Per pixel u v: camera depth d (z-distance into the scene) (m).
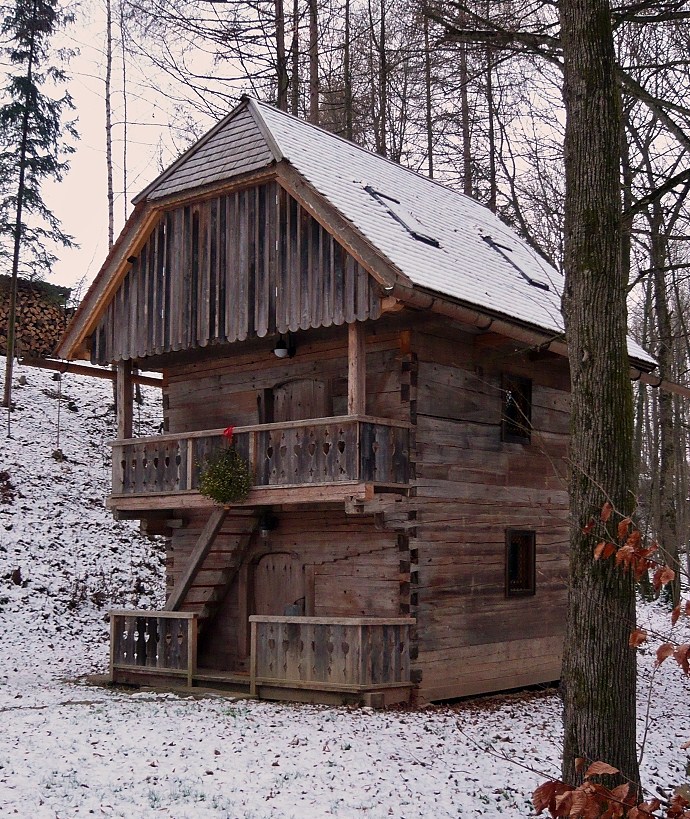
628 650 8.06
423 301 13.21
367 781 9.54
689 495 30.88
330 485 13.71
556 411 18.20
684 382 29.09
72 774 9.63
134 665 16.19
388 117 31.33
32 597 21.20
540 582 17.30
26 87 29.81
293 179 14.72
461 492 15.54
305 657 14.03
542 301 17.56
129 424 17.50
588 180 8.62
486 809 8.95
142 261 17.38
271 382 16.77
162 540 25.56
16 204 29.62
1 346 32.34
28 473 25.64
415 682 14.23
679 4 10.24
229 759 10.27
